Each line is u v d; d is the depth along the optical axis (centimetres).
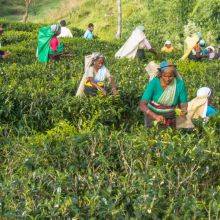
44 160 888
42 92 1266
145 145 884
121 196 742
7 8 5047
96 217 701
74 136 923
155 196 730
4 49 2152
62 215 694
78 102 1238
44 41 1847
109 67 1705
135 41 2016
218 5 2800
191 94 1347
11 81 1390
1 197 736
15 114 1238
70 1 4656
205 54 2170
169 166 846
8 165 888
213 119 1066
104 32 3972
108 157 900
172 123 1045
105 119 1227
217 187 795
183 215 717
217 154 870
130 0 4066
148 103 1053
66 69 1659
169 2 3125
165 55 2220
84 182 784
